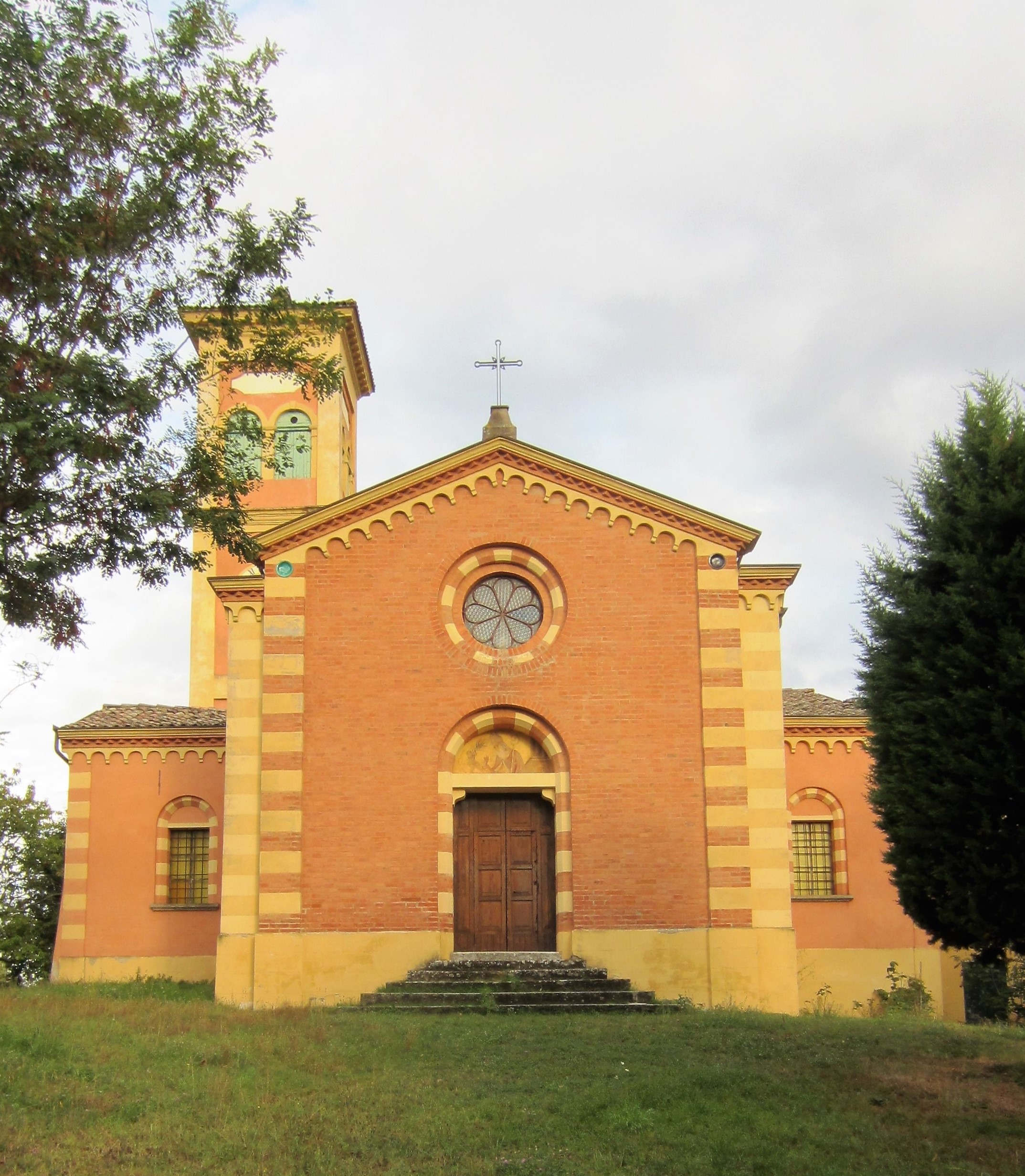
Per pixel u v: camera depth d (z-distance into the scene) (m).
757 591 28.42
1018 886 15.80
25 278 17.66
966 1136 15.16
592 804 27.28
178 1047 19.34
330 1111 15.96
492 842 28.02
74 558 18.38
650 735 27.56
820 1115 16.08
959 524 16.81
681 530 28.42
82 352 17.62
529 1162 14.14
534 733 27.91
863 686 17.88
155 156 18.59
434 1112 16.00
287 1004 26.06
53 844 43.75
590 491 28.61
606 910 26.78
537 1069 18.44
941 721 16.52
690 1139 15.05
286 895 26.91
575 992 24.94
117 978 33.47
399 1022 22.45
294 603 28.22
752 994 26.31
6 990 29.03
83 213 17.81
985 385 17.47
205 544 42.41
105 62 18.25
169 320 19.17
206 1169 13.81
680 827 27.14
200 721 35.56
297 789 27.38
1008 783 15.79
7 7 17.59
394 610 28.23
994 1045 20.73
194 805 34.75
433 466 28.62
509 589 28.72
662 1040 20.62
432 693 27.84
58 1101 15.94
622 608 28.12
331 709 27.80
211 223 19.44
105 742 34.91
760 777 27.47
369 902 26.94
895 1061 19.34
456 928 27.58
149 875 34.25
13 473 17.27
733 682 27.70
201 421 20.53
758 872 27.00
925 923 17.36
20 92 17.77
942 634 16.81
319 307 21.06
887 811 17.62
